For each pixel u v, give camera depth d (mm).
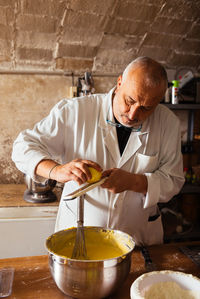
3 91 2316
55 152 1309
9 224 1863
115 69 2471
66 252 997
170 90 2377
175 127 1349
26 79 2338
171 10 2037
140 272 996
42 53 2201
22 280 926
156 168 1352
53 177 1057
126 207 1294
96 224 1265
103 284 766
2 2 1799
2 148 2385
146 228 1381
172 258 1107
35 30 2016
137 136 1271
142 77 994
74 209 1295
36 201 1945
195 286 788
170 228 2307
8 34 2008
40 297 844
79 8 1909
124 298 855
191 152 2576
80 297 791
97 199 1252
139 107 1047
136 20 2074
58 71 2365
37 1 1825
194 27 2221
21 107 2369
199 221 2641
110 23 2061
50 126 1275
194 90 2457
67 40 2135
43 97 2395
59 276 781
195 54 2490
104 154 1274
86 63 2361
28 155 1143
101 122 1274
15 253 1895
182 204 2670
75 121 1281
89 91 2297
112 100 1302
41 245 1923
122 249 1004
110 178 1077
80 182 984
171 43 2340
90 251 1021
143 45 2314
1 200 1977
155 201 1211
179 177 1308
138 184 1172
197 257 1106
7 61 2215
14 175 2426
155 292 775
